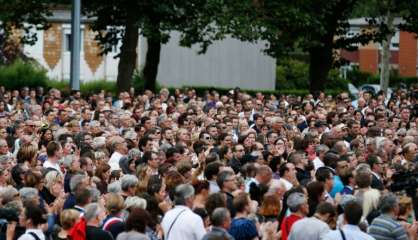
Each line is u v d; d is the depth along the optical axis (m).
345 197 22.55
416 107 48.25
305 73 96.25
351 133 37.31
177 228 21.09
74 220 20.38
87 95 52.34
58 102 45.38
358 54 126.31
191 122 38.28
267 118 38.72
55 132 33.75
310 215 22.30
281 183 22.98
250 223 21.08
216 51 85.44
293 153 27.56
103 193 25.69
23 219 20.52
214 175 24.25
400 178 25.86
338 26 72.44
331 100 52.59
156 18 62.81
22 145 29.00
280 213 22.62
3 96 49.66
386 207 21.20
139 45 82.25
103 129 35.47
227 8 64.12
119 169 27.33
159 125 37.31
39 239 20.41
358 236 20.17
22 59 82.75
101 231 20.30
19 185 25.20
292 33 68.44
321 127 38.47
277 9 65.38
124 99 48.00
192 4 62.56
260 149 30.75
